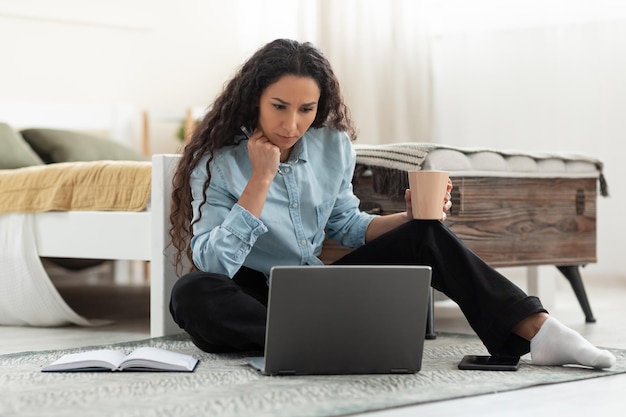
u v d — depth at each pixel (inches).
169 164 95.2
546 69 169.8
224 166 81.4
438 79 183.2
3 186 112.7
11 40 174.1
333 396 63.4
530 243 113.3
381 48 185.2
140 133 187.5
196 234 80.6
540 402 63.8
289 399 62.4
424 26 181.6
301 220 84.0
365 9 185.8
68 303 137.8
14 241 111.3
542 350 76.0
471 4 177.6
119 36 186.1
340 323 70.3
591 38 165.0
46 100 178.1
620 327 110.0
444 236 78.5
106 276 185.0
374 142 185.5
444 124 182.5
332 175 86.0
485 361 76.5
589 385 69.8
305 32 192.1
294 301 69.1
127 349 87.6
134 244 102.3
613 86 163.5
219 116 82.8
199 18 195.0
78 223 106.8
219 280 78.7
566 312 126.0
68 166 109.2
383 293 70.2
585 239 120.6
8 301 112.0
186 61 193.8
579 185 120.3
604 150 164.9
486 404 62.9
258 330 77.9
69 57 180.4
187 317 79.2
